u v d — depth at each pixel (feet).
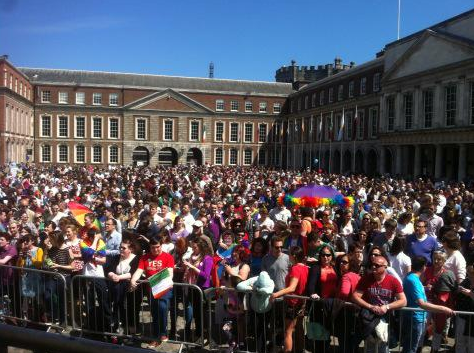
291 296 29.53
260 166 294.46
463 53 157.38
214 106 308.19
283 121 317.83
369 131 220.84
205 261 35.12
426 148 190.29
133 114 291.58
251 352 31.19
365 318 27.22
